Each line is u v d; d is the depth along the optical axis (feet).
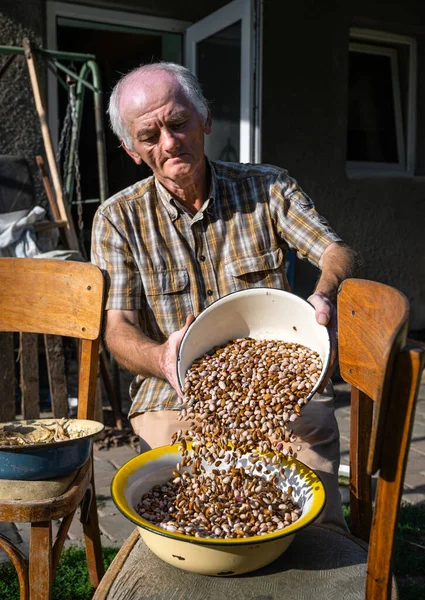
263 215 7.59
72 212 22.93
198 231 7.47
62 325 7.02
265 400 5.45
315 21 18.10
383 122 20.66
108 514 9.89
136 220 7.46
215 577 4.88
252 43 15.65
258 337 6.31
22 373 12.38
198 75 17.67
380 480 4.00
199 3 18.19
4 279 7.22
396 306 4.19
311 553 5.17
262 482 5.50
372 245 19.86
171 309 7.47
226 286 7.52
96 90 13.92
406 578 8.13
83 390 6.96
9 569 8.32
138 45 21.85
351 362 5.03
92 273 6.86
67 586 7.86
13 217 13.66
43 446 5.77
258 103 15.80
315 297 5.77
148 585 4.81
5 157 14.11
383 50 20.31
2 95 15.97
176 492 5.51
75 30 22.72
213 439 5.52
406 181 20.26
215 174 7.54
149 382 7.35
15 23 15.98
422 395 15.92
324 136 18.69
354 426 5.79
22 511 5.69
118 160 23.21
